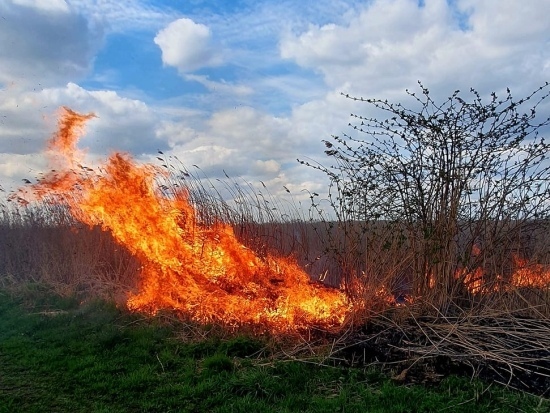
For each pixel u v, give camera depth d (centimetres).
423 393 484
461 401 469
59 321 796
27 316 835
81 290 996
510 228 670
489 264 670
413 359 552
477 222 669
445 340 570
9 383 545
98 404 489
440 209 658
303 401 475
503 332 566
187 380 533
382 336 611
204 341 664
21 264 1169
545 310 635
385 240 677
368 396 479
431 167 663
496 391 491
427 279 654
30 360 618
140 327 739
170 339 688
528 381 512
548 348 529
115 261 1048
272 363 573
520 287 657
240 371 554
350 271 718
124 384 528
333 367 554
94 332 733
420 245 660
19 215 1236
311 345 630
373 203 687
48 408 482
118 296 922
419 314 631
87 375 560
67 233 1145
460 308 622
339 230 740
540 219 675
